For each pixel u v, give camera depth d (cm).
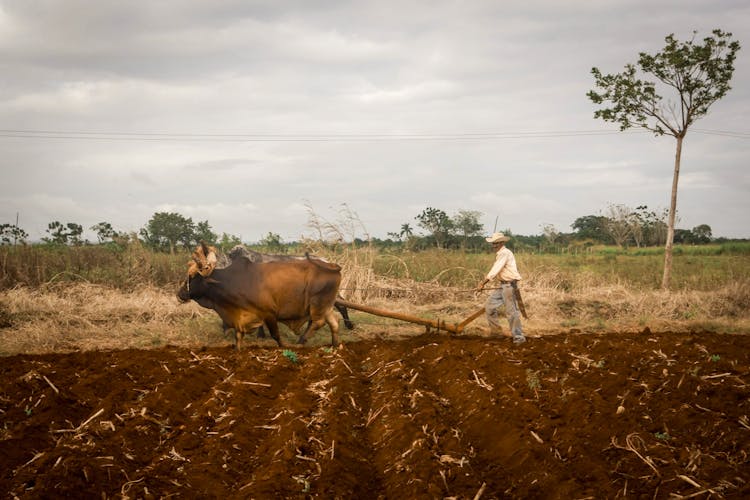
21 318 1198
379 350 1002
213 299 966
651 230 5734
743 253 4175
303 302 988
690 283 1820
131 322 1222
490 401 707
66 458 548
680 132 1802
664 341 992
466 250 2612
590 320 1398
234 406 707
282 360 896
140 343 1080
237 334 981
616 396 732
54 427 641
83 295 1384
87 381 765
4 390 726
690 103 1780
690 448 571
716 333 1154
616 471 551
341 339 1139
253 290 955
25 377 762
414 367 891
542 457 573
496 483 552
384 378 830
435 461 566
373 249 1722
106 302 1323
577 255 3562
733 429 595
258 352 951
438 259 1838
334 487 526
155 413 677
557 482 523
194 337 1118
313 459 576
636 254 4350
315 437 624
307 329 1051
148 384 786
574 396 710
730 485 489
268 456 592
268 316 973
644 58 1794
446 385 814
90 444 584
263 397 759
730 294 1534
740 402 674
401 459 585
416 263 1789
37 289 1431
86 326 1180
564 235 5766
